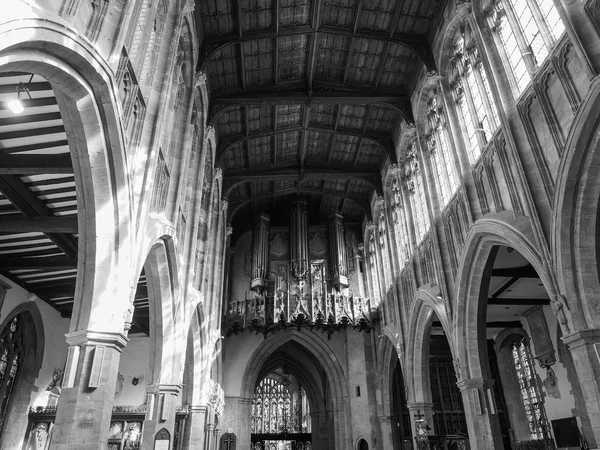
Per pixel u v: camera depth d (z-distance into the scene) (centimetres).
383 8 1962
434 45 2019
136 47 1150
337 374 3155
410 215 2414
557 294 1139
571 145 1081
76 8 793
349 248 3456
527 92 1311
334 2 1944
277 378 4753
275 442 4491
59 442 830
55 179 1356
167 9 1401
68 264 1598
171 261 1409
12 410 1800
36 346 1903
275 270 3256
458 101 1870
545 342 2438
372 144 2767
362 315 3038
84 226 955
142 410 2083
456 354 1753
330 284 3231
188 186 1828
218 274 2564
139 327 2486
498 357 2850
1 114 1127
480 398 1659
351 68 2278
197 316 2036
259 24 1966
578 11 1093
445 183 1972
